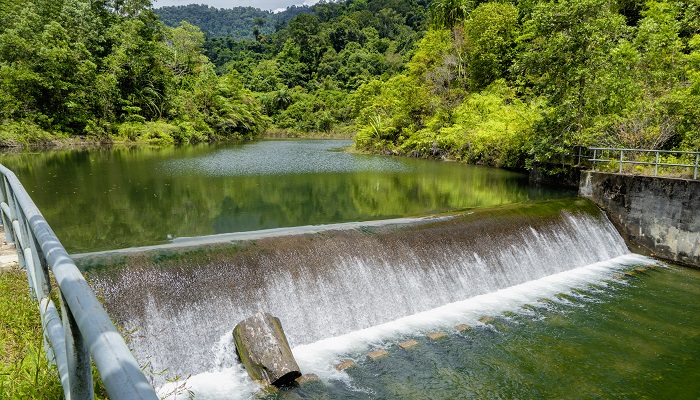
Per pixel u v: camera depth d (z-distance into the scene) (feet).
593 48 61.72
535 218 40.47
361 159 112.78
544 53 63.10
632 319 30.42
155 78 175.32
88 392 5.82
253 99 262.26
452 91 125.90
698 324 29.96
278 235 28.37
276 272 26.00
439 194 61.36
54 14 151.84
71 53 137.39
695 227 41.96
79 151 118.21
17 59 129.70
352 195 60.49
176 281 23.11
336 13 549.95
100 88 146.61
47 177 68.80
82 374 5.67
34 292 14.05
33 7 144.25
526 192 62.69
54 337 8.35
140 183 65.98
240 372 22.09
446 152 111.45
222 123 211.20
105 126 148.97
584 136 60.64
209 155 117.80
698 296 34.76
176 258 23.94
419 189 65.46
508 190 64.39
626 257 44.98
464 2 136.87
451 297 31.91
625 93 59.93
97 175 72.13
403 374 23.02
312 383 21.77
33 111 130.11
